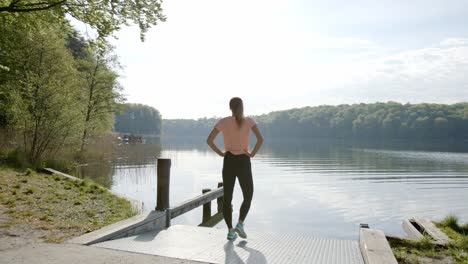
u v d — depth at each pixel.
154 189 15.47
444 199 17.14
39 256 3.74
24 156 15.36
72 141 18.91
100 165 22.73
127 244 4.41
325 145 84.12
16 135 17.44
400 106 117.50
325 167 31.62
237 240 4.86
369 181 22.86
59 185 10.29
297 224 11.23
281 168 30.55
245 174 4.79
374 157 44.12
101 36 9.59
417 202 16.23
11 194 7.97
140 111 142.00
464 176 25.94
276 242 4.84
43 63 18.75
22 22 10.13
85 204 7.78
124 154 32.38
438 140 103.25
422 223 7.88
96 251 4.00
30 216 5.93
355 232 10.41
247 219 11.57
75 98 19.86
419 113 108.62
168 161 5.91
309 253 4.34
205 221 10.57
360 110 125.69
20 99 16.41
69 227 5.27
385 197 17.34
